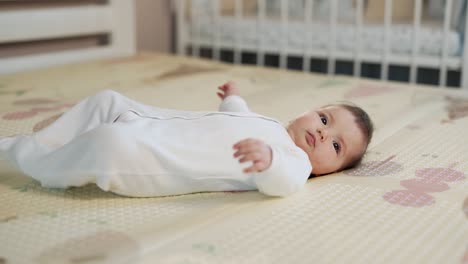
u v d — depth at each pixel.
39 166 1.03
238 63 2.79
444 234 0.91
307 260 0.82
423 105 1.73
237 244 0.86
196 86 1.91
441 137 1.43
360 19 2.42
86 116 1.17
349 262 0.82
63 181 1.01
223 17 2.76
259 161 0.96
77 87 1.88
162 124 1.06
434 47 2.32
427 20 2.62
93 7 2.42
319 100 1.75
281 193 1.03
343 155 1.16
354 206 1.01
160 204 1.02
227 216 0.96
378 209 1.00
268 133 1.08
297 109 1.63
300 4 2.94
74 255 0.81
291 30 2.59
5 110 1.57
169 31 2.99
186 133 1.05
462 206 1.02
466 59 2.24
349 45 2.49
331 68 2.53
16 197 1.03
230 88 1.47
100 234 0.88
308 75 2.15
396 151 1.32
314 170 1.15
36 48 2.35
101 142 0.97
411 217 0.97
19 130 1.40
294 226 0.93
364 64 2.65
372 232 0.91
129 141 0.98
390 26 2.40
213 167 1.02
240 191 1.08
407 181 1.14
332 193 1.07
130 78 2.03
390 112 1.64
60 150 1.01
